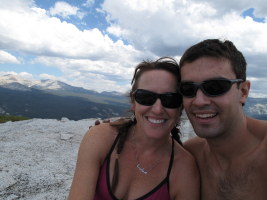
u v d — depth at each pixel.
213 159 0.60
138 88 0.60
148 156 0.61
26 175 1.28
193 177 0.61
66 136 2.12
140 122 0.60
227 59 0.51
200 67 0.52
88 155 0.59
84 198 0.54
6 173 1.27
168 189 0.60
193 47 0.54
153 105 0.57
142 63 0.61
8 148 1.71
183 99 0.55
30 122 2.70
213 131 0.52
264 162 0.51
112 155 0.60
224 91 0.50
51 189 1.15
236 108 0.52
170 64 0.59
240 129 0.53
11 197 1.05
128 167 0.60
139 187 0.59
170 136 0.68
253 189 0.53
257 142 0.54
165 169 0.60
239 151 0.55
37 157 1.58
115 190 0.59
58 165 1.47
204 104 0.51
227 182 0.56
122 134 0.61
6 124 2.67
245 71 0.55
